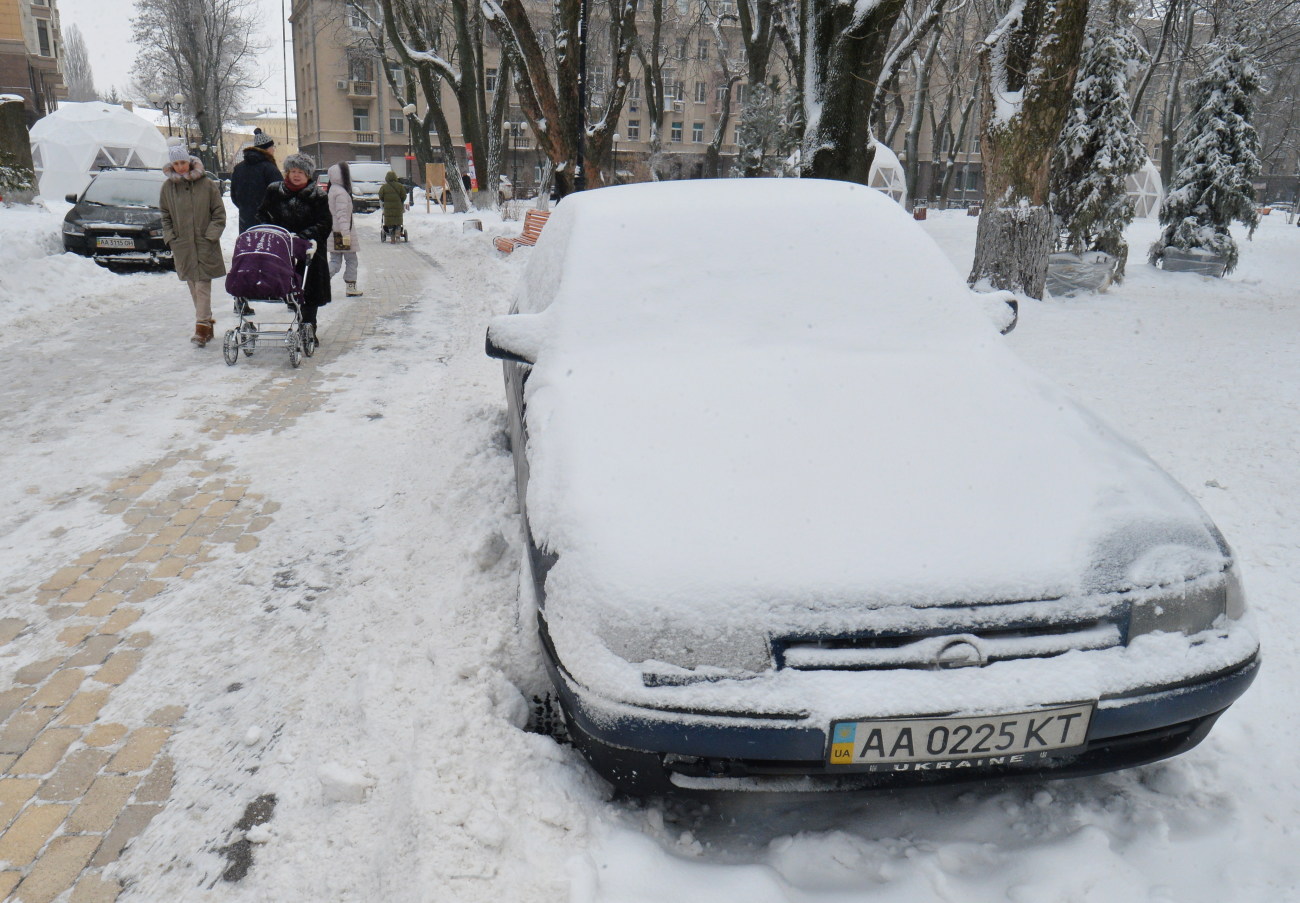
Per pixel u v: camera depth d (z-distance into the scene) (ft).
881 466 8.41
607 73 142.92
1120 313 34.35
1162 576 7.37
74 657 10.45
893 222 12.37
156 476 16.37
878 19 35.22
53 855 7.50
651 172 119.65
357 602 11.57
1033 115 34.30
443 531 13.56
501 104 106.52
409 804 7.57
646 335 10.69
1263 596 11.84
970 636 6.96
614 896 6.82
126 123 121.90
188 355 26.35
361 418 20.18
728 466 8.35
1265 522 14.11
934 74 157.38
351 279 39.60
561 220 13.64
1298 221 132.87
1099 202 42.65
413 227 92.27
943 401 9.61
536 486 8.48
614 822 7.68
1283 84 128.98
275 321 31.94
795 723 6.71
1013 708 6.76
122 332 29.43
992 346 10.96
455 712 8.75
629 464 8.39
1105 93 41.96
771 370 10.05
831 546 7.39
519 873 6.95
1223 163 54.24
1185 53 92.79
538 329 11.01
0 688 9.82
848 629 6.93
